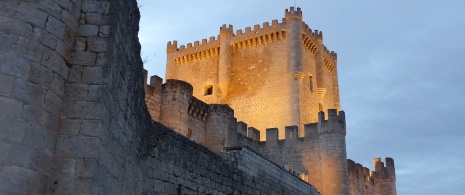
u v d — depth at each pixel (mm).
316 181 42469
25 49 7445
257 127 59938
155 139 14109
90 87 8008
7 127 6977
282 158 45000
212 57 68750
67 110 7828
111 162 8758
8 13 7504
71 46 8195
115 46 8594
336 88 72750
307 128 45188
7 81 7168
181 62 71750
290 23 62969
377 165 59656
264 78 62406
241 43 66312
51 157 7469
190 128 38531
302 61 61031
